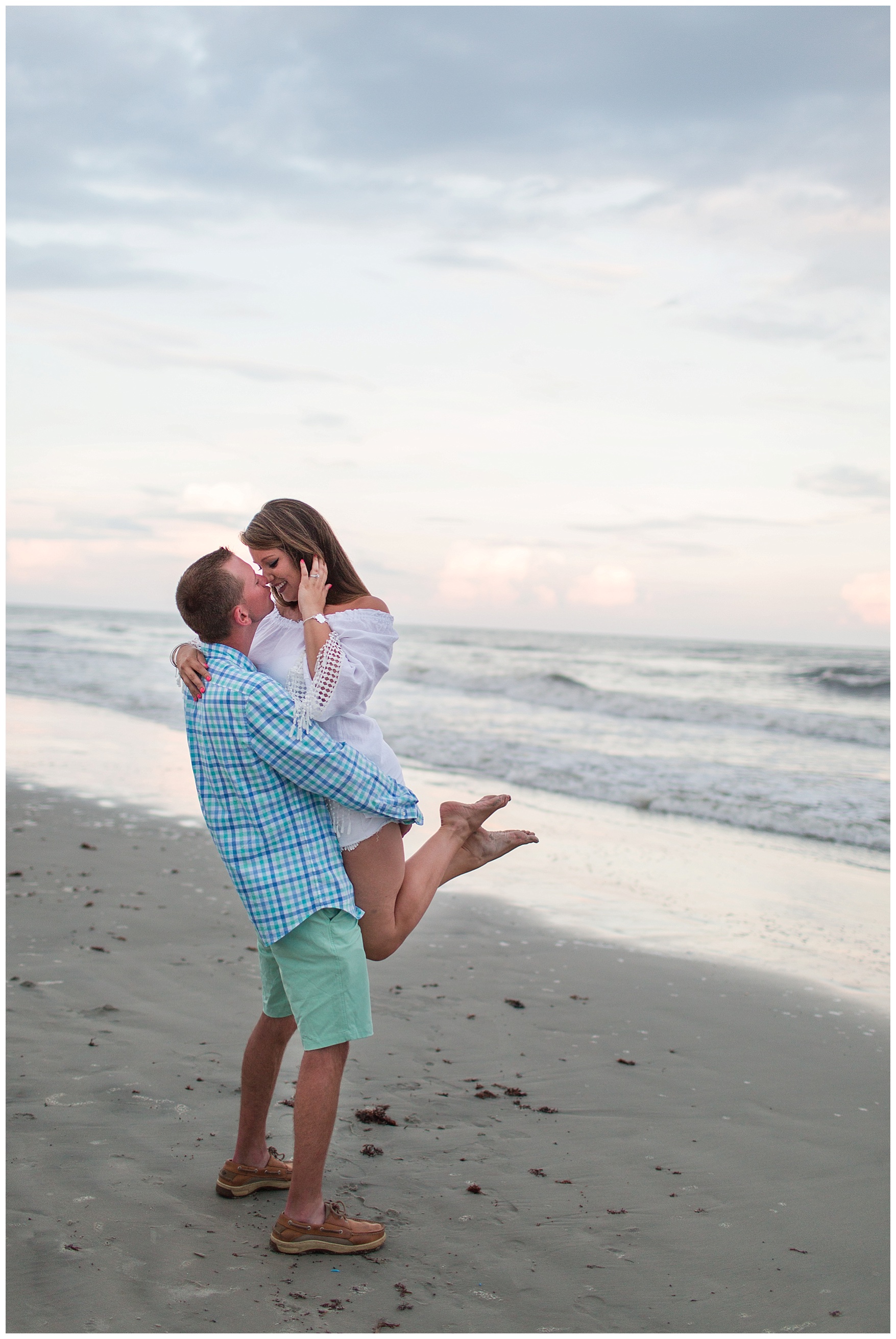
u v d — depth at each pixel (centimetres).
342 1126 306
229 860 238
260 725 232
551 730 1411
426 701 1777
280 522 251
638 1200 270
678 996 451
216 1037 364
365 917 250
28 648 3023
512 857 713
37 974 421
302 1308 213
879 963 505
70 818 749
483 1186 274
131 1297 212
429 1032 394
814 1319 218
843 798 955
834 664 3141
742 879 672
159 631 4791
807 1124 323
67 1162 270
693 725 1585
